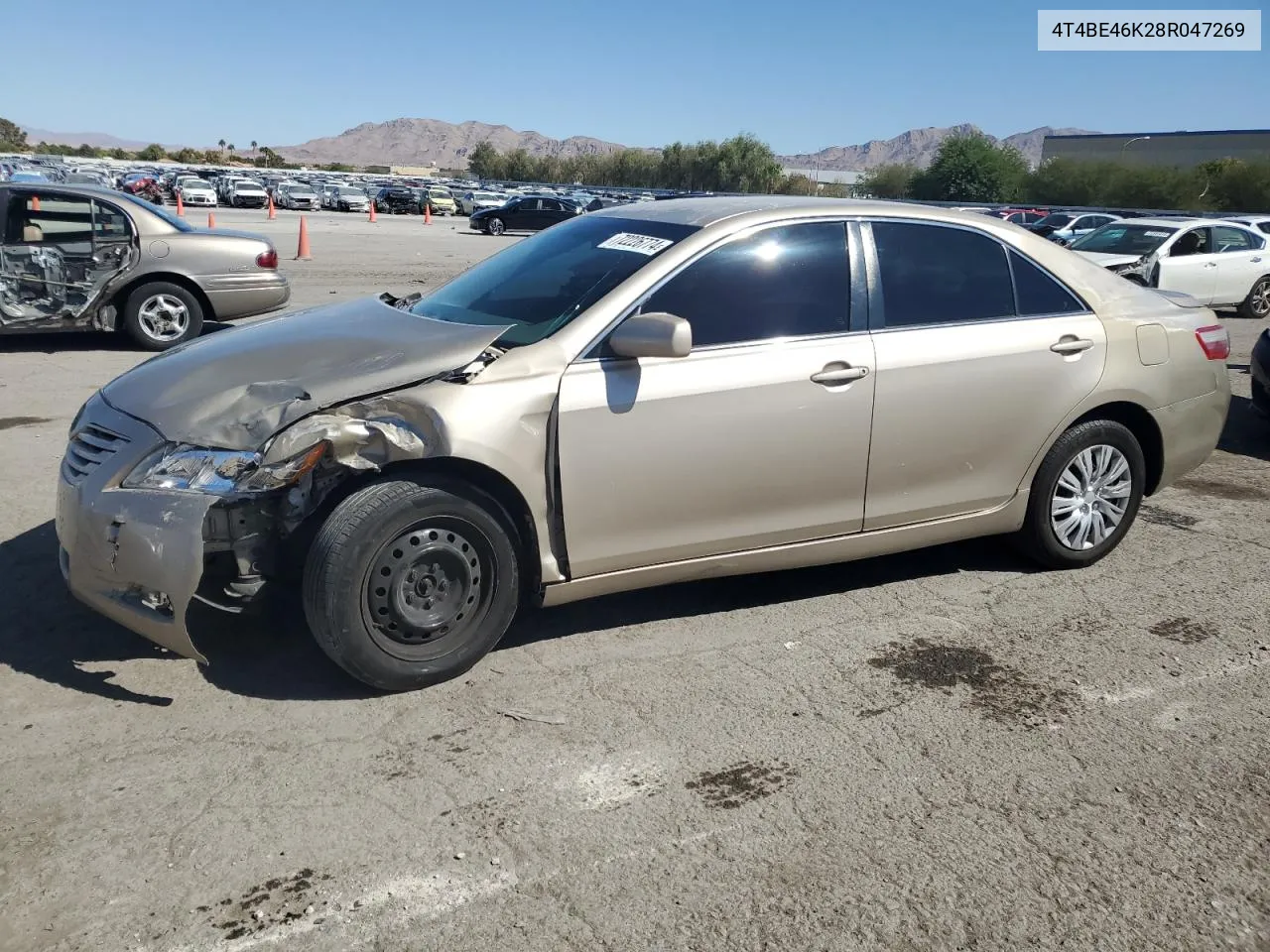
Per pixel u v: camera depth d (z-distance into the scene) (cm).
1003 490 467
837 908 269
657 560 398
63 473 373
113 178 5056
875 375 418
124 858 280
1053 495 481
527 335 384
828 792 320
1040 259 474
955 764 338
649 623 436
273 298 1050
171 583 332
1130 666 409
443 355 368
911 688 387
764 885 277
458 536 364
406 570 355
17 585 444
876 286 429
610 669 394
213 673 379
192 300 1011
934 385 432
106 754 328
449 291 457
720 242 405
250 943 251
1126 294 499
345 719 352
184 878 273
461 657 373
